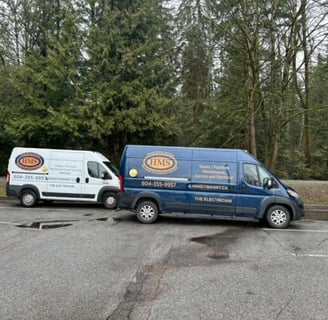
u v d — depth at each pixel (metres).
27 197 14.09
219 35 17.52
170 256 7.00
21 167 14.16
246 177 10.71
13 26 24.02
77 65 20.56
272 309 4.51
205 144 24.00
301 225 11.08
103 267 6.16
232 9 16.72
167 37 23.16
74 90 20.05
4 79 21.95
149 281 5.48
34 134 20.50
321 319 4.25
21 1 23.27
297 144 28.84
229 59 18.47
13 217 11.56
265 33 17.22
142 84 19.81
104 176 14.03
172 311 4.40
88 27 20.20
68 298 4.77
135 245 7.89
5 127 20.91
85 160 14.16
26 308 4.44
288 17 16.98
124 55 19.25
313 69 17.73
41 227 9.92
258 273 5.97
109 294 4.93
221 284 5.40
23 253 7.02
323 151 25.94
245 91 17.38
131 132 19.86
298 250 7.67
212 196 10.74
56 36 21.36
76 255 6.91
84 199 14.03
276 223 10.49
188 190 10.84
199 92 25.30
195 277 5.71
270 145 18.77
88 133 20.19
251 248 7.82
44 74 19.55
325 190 17.66
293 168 24.69
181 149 11.05
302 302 4.75
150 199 10.98
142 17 19.92
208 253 7.30
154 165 11.01
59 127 19.22
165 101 19.34
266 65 17.36
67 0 21.14
